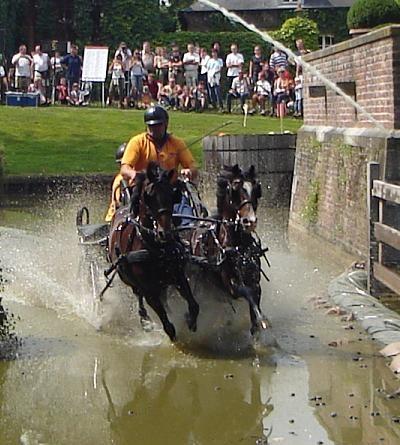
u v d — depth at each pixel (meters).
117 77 32.19
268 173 21.95
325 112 16.42
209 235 9.88
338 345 10.02
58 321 11.12
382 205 11.63
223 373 9.20
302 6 48.09
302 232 17.50
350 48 14.41
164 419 8.04
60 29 42.34
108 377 9.09
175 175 10.04
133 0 43.06
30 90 32.22
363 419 7.90
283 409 8.20
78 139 27.19
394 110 12.68
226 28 50.31
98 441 7.56
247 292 9.75
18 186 23.33
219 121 28.47
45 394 8.65
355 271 13.00
